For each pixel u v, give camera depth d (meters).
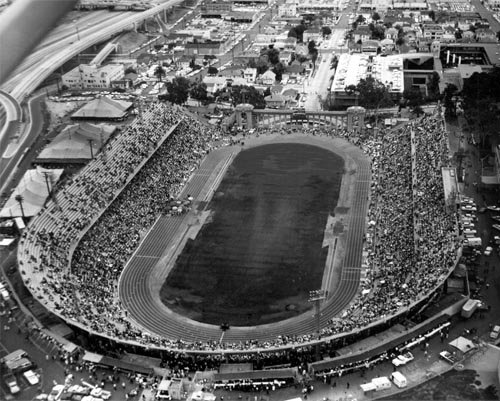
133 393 146.25
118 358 164.38
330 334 167.38
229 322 185.62
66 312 175.38
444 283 181.50
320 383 146.88
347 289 198.62
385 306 177.62
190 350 163.38
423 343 158.62
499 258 196.88
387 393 141.38
